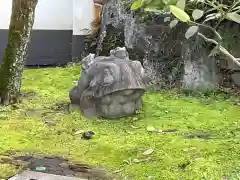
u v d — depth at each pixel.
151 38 8.12
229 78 7.82
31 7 6.96
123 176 5.46
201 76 7.76
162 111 6.96
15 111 6.90
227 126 6.48
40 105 7.14
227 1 6.73
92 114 6.73
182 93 7.69
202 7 6.57
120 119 6.70
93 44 9.40
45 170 5.55
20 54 7.07
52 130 6.39
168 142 6.03
